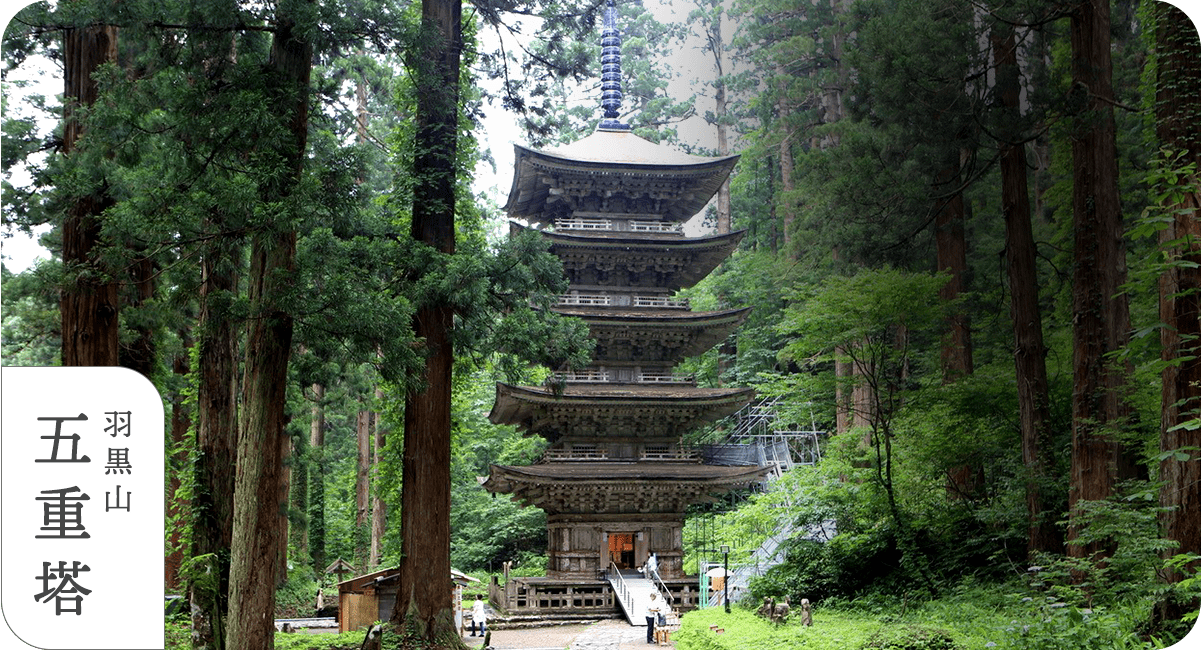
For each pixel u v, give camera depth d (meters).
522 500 39.91
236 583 17.42
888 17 28.25
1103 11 21.52
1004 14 24.53
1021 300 24.14
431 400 23.64
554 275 24.61
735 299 53.97
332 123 20.72
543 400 36.16
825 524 32.94
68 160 19.08
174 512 28.84
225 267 19.88
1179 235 14.51
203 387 23.56
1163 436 15.07
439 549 23.28
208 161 18.05
